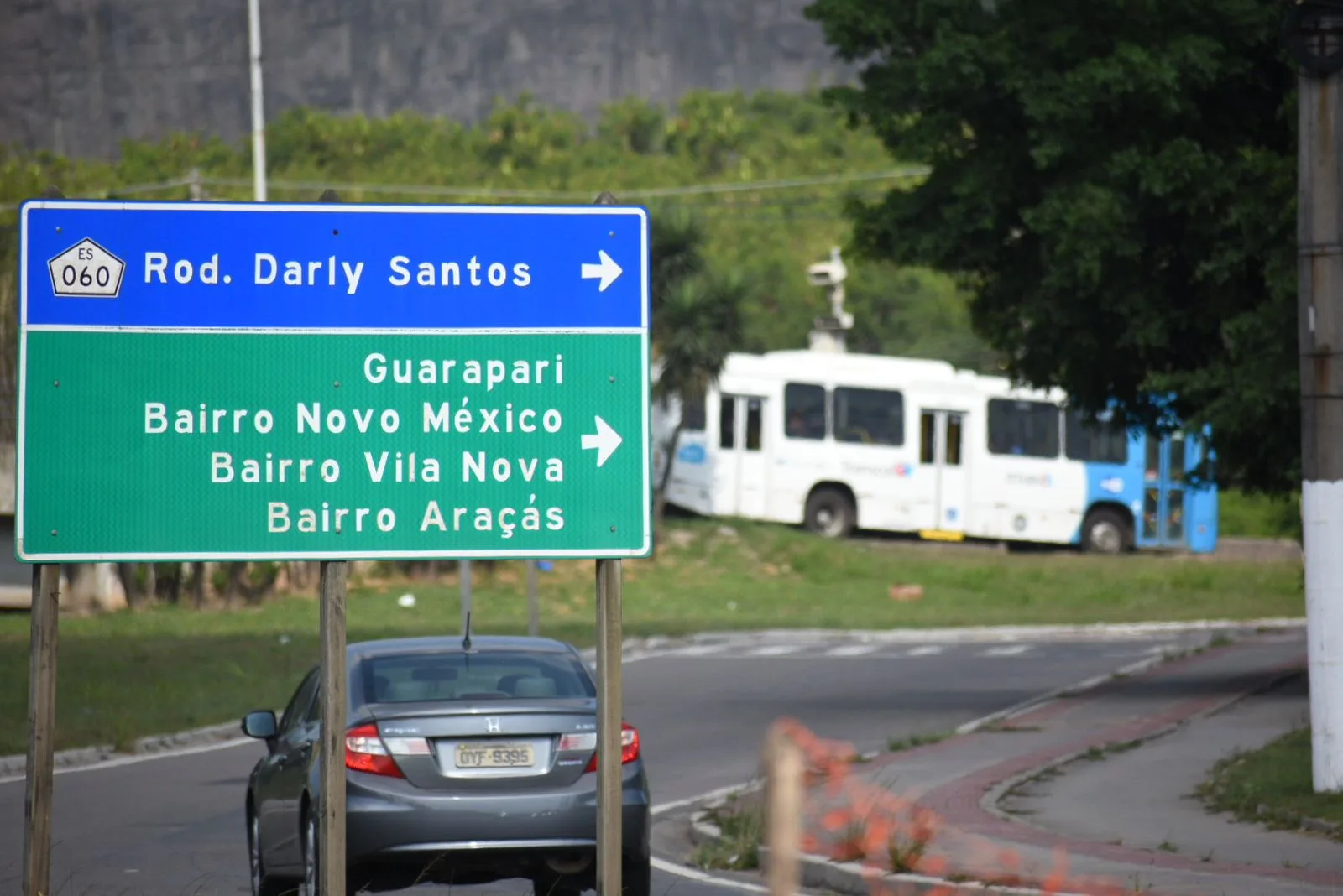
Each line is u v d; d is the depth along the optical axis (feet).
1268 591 603.26
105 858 162.40
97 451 104.63
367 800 121.29
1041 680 351.87
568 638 432.25
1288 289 266.98
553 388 107.04
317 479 105.60
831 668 382.22
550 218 107.34
